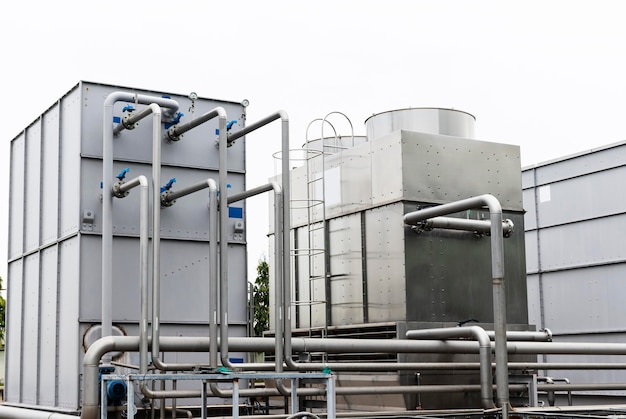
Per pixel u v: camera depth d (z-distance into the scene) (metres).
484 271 13.58
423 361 12.59
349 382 13.46
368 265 13.55
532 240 20.11
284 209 10.59
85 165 11.65
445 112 14.63
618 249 17.91
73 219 11.72
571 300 18.95
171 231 12.12
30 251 13.23
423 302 12.91
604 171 18.39
